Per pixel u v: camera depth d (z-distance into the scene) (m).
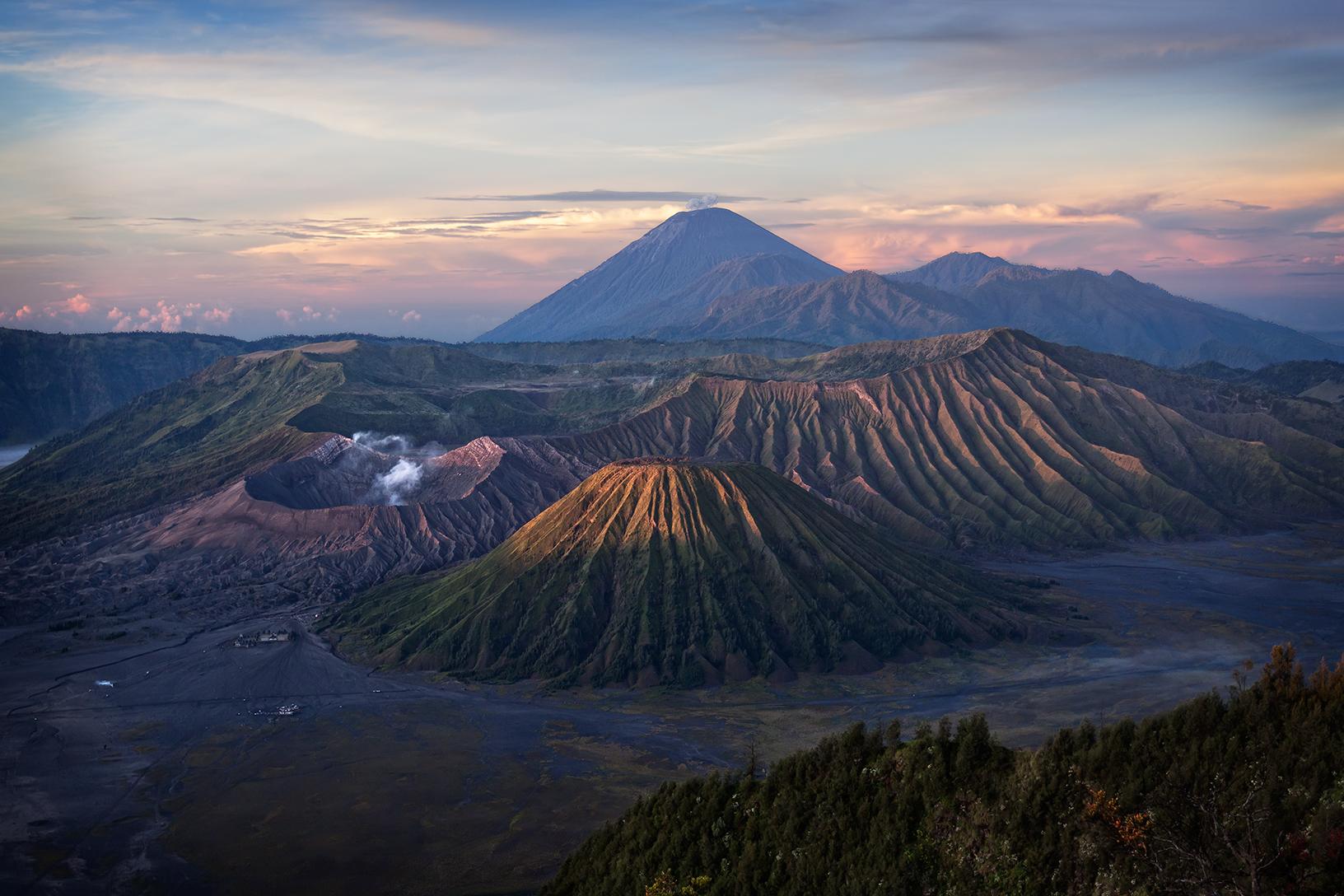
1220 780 58.25
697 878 67.50
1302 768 57.16
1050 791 61.44
